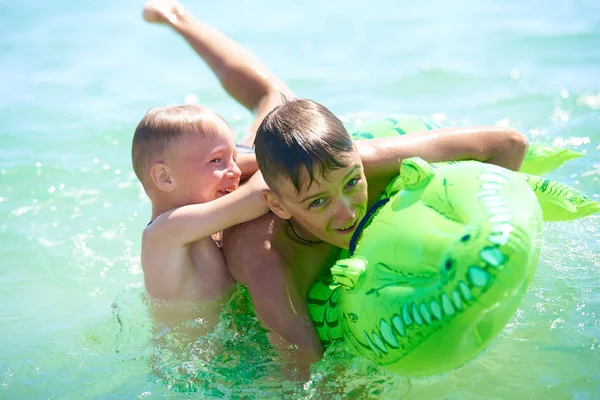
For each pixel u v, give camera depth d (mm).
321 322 4027
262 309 4113
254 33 11008
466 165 3520
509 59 9102
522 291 3281
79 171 7086
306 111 3770
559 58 8938
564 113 7316
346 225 3719
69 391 4168
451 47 9750
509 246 3068
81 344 4637
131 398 4039
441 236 3195
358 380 3824
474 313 3064
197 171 4527
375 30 10820
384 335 3260
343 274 3355
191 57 10266
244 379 4047
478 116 7520
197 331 4434
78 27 11812
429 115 7684
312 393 3836
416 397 3752
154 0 6430
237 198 4207
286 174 3666
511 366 3879
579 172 5992
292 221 4281
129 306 4871
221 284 4504
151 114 4691
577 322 4121
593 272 4551
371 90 8586
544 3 11219
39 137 7844
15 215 6367
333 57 9836
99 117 8305
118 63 10172
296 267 4215
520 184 3389
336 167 3594
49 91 9242
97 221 6223
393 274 3268
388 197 3928
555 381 3752
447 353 3164
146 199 6539
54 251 5824
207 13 12148
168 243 4383
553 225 5145
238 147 4875
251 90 5812
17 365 4453
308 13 11867
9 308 5121
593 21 10125
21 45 11062
